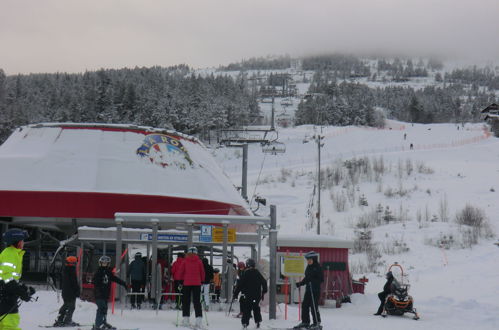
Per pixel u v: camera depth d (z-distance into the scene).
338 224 60.62
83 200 27.98
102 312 13.84
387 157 103.56
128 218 18.11
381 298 21.38
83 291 21.53
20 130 32.19
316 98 188.38
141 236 20.30
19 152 30.23
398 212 64.38
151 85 178.25
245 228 29.03
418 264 42.22
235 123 157.50
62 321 14.50
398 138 137.88
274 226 18.12
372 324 18.23
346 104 178.25
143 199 28.59
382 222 60.19
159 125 148.88
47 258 31.11
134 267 19.58
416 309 22.31
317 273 15.71
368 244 49.03
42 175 28.70
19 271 9.61
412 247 48.50
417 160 98.25
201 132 149.62
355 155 109.06
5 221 28.64
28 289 9.62
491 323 19.22
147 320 16.36
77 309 17.38
